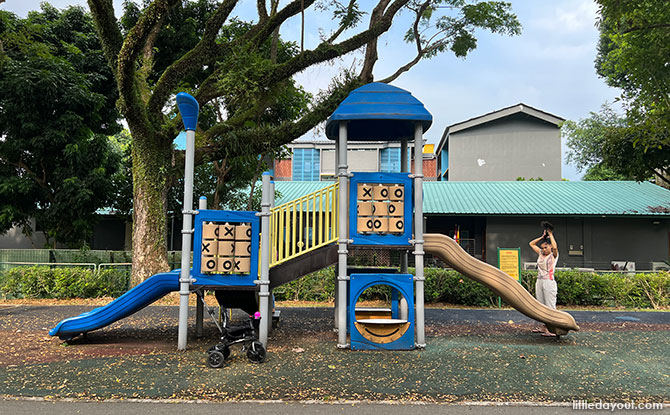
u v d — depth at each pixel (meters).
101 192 14.49
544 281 7.91
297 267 7.14
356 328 6.66
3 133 14.09
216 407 4.25
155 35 13.89
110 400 4.41
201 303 7.70
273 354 6.34
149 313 10.03
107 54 10.70
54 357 6.12
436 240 7.30
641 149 12.58
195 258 6.74
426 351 6.59
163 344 7.03
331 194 7.25
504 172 25.88
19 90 12.96
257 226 6.91
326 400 4.45
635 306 12.05
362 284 6.75
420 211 6.90
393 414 4.12
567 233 17.48
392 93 6.96
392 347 6.66
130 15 15.48
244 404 4.34
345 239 6.81
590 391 4.82
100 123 16.69
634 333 8.14
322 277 12.49
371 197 6.89
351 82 11.59
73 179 13.71
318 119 11.62
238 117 12.82
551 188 19.55
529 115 25.83
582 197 18.11
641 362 6.04
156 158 11.59
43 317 9.39
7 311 10.23
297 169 25.42
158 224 11.65
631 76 10.74
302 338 7.54
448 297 12.24
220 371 5.44
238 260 6.77
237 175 15.38
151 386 4.82
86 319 6.98
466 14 12.80
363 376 5.25
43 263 13.09
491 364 5.85
